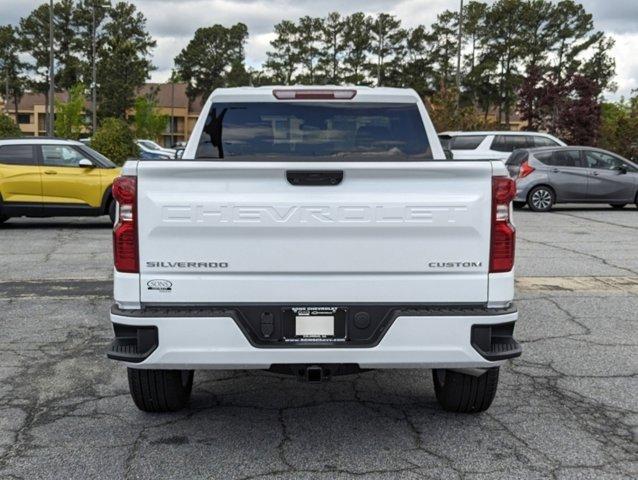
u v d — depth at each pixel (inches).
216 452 161.3
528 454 160.2
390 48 3435.0
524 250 460.4
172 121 3782.0
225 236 148.1
